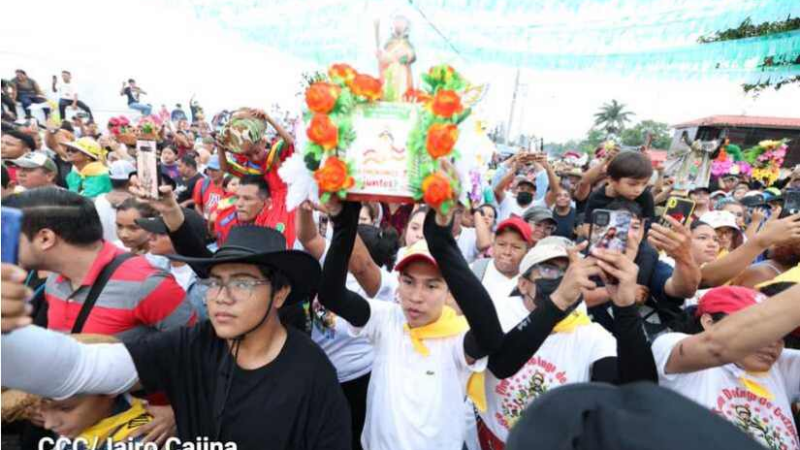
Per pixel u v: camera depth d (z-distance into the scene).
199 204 5.28
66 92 9.10
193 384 1.49
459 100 1.18
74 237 1.68
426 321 1.81
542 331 1.50
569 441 0.60
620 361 1.46
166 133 8.55
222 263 1.42
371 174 1.23
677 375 1.57
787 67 4.66
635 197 2.95
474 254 4.26
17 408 1.50
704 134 17.38
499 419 1.96
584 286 1.47
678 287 2.26
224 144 2.93
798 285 1.29
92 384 1.32
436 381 1.76
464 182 1.27
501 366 1.56
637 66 5.04
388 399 1.79
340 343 2.50
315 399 1.51
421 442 1.71
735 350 1.32
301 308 2.27
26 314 0.98
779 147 11.09
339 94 1.22
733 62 4.64
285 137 2.91
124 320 1.74
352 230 1.46
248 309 1.42
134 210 2.64
